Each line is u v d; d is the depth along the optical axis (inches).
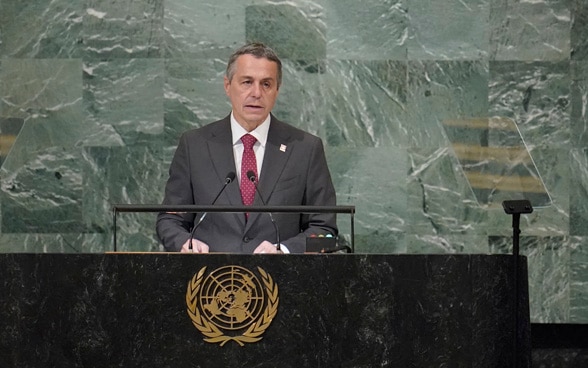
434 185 1082.1
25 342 552.1
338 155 1083.9
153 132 1077.1
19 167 1072.2
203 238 745.6
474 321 551.8
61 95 1073.5
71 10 1074.1
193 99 1077.8
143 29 1077.8
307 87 1082.7
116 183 1075.3
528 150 1068.5
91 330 550.6
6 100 1071.6
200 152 761.6
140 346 549.6
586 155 1082.1
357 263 551.5
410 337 550.0
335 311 550.6
